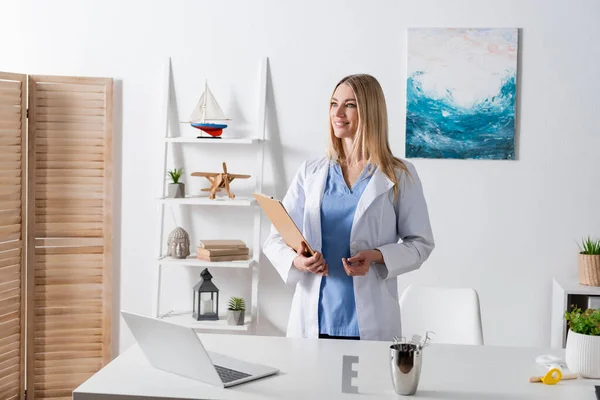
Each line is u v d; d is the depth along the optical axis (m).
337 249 2.37
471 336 2.58
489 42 3.45
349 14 3.52
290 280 2.37
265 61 3.54
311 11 3.54
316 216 2.39
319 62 3.54
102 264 3.61
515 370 1.92
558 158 3.48
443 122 3.49
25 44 3.63
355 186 2.40
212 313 3.51
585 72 3.45
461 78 3.47
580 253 3.30
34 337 3.56
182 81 3.61
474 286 3.54
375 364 1.95
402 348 1.75
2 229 3.37
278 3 3.55
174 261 3.42
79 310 3.61
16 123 3.42
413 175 2.47
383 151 2.40
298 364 1.94
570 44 3.44
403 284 3.58
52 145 3.52
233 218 3.65
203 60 3.60
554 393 1.73
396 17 3.50
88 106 3.54
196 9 3.59
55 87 3.51
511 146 3.47
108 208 3.59
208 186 3.64
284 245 2.45
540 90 3.47
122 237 3.67
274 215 2.27
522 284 3.52
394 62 3.51
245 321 3.47
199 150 3.63
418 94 3.49
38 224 3.53
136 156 3.64
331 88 3.54
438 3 3.48
